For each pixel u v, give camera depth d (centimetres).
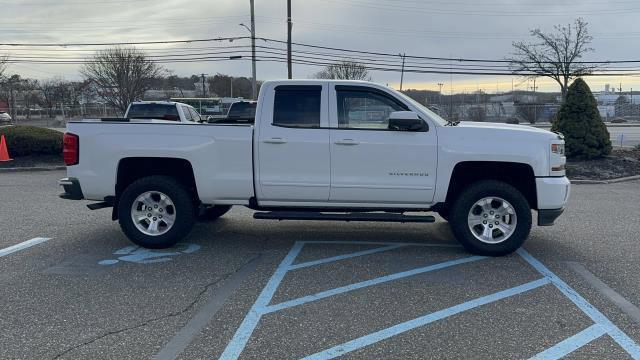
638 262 593
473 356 365
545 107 4244
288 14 3256
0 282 517
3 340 388
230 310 447
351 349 375
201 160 621
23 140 1609
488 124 664
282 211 635
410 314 439
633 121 5338
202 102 4400
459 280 528
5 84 5594
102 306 455
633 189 1188
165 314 438
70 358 360
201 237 711
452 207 618
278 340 389
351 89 618
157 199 642
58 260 595
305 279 530
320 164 612
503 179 645
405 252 636
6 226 772
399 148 604
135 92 5384
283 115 618
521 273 551
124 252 630
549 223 608
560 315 438
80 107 5859
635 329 410
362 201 618
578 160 1508
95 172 631
